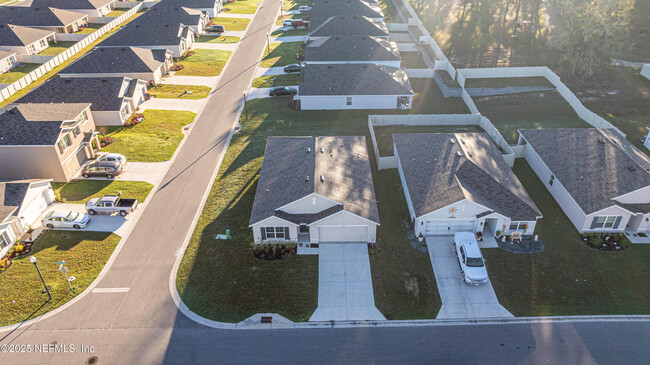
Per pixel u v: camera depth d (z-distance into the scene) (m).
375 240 33.75
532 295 29.52
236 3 103.75
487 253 32.62
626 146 39.31
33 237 34.19
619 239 33.47
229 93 59.34
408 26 83.12
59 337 26.69
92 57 60.69
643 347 26.17
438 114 52.16
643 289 29.84
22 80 61.06
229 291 29.80
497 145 45.88
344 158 38.69
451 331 27.28
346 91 53.88
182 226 35.59
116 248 33.31
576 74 61.31
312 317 28.20
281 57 71.38
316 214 32.94
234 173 42.12
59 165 39.94
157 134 49.00
